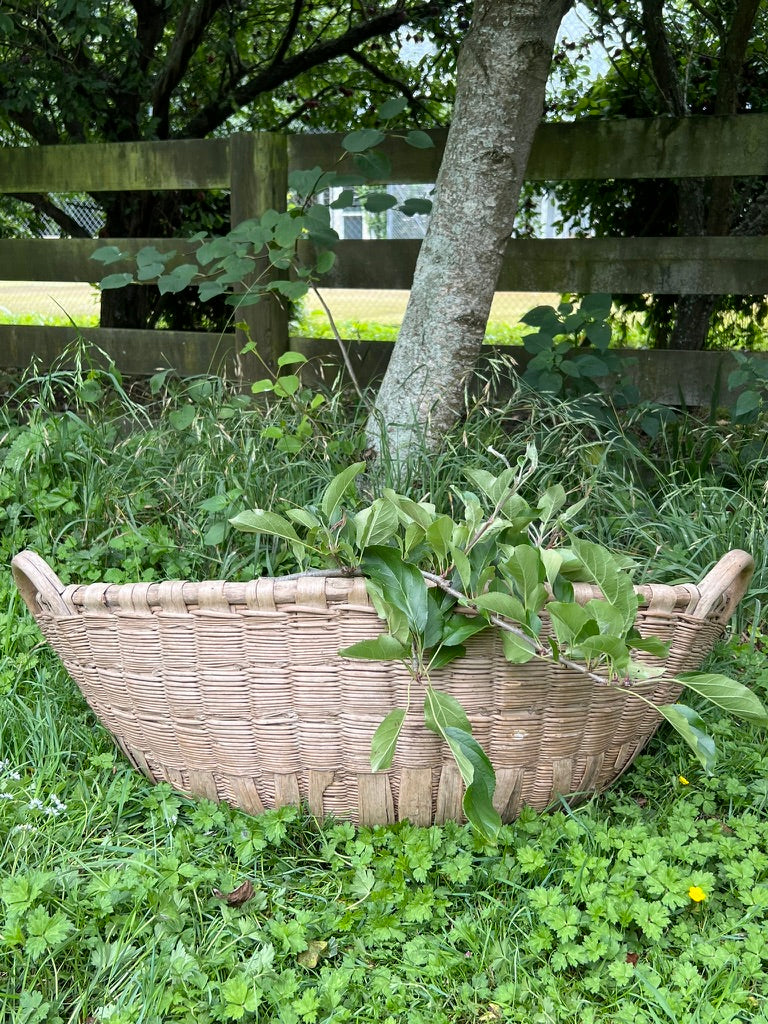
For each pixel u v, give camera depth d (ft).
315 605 5.98
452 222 10.34
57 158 15.81
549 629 6.10
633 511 9.96
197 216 19.38
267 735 6.46
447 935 5.81
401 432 10.56
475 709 6.22
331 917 5.93
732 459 11.67
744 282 12.78
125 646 6.51
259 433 10.57
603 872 6.02
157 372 15.56
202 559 8.85
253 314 14.07
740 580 6.53
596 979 5.41
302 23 19.88
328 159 14.06
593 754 6.66
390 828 6.65
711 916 5.98
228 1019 5.23
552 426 11.71
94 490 9.80
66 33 15.79
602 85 17.53
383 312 36.11
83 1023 5.31
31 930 5.39
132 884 5.98
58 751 7.36
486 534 6.23
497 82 9.77
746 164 12.36
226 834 6.73
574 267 13.47
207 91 19.25
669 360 13.20
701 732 5.75
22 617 8.92
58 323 28.45
